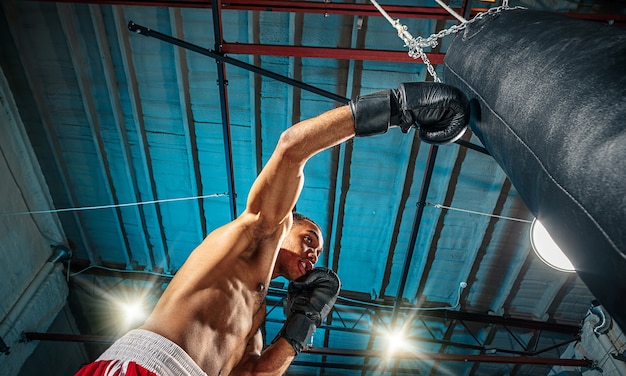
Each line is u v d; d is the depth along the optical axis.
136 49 5.72
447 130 1.62
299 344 1.93
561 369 8.33
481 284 7.86
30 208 7.41
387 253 7.57
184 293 1.53
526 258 7.15
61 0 4.70
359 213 7.16
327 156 6.47
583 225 1.06
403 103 1.58
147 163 6.94
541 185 1.26
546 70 1.34
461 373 9.54
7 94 6.31
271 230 1.66
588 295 7.49
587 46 1.27
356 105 1.56
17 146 6.82
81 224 8.00
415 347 9.14
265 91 5.99
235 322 1.61
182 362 1.37
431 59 4.61
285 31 5.52
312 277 2.09
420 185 6.60
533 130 1.29
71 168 7.18
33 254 7.66
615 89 1.07
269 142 6.57
